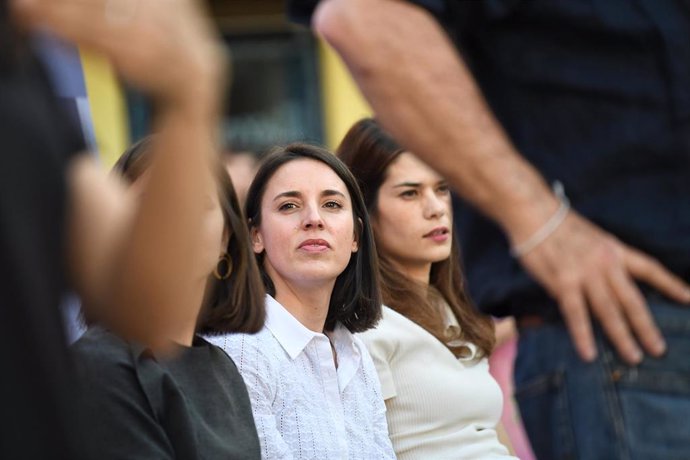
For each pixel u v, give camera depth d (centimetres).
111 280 510
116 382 841
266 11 3244
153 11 445
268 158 1059
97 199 513
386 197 1180
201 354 909
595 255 936
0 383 464
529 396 1026
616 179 950
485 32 966
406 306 1149
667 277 945
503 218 930
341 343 1069
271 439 959
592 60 946
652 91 936
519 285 1002
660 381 956
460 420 1139
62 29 441
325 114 3259
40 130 475
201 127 477
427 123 922
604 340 971
